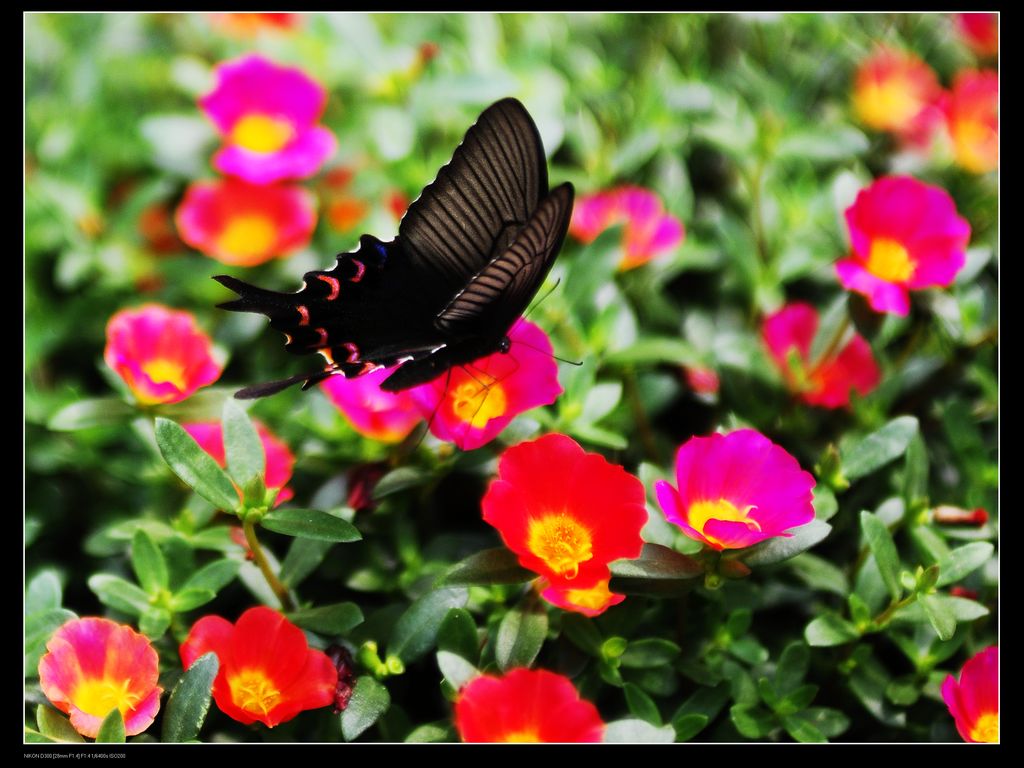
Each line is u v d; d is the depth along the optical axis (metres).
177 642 0.70
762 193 0.81
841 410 0.76
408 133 0.81
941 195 0.73
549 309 0.76
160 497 0.74
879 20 0.88
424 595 0.69
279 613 0.68
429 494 0.73
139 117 0.87
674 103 0.83
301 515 0.68
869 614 0.70
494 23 0.85
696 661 0.70
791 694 0.69
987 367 0.76
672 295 0.80
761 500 0.68
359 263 0.70
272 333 0.78
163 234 0.83
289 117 0.81
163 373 0.73
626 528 0.67
